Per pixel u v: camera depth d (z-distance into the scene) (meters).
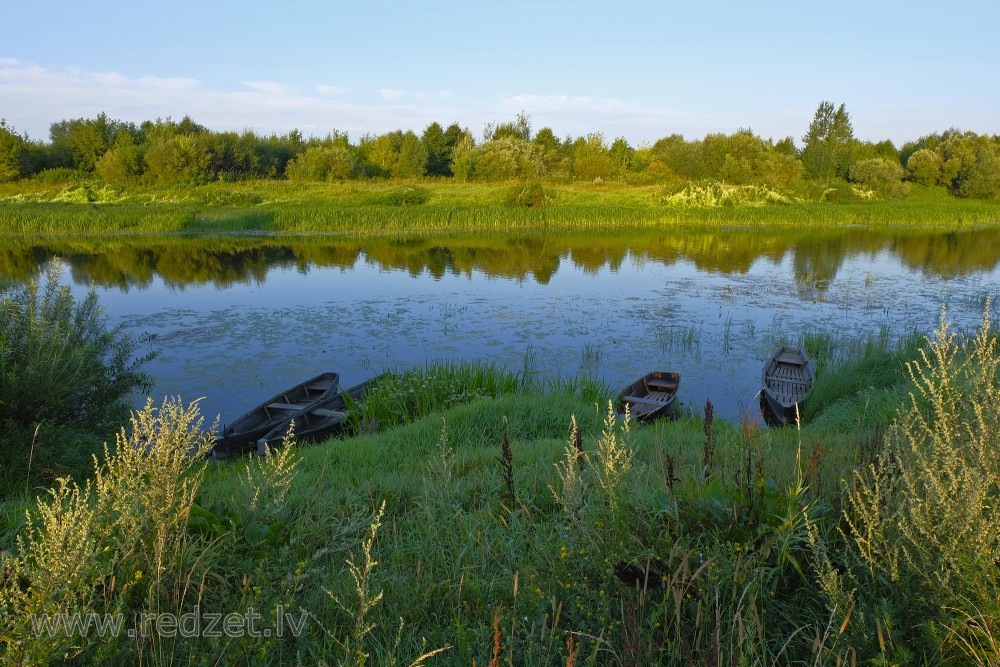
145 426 4.19
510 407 9.98
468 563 4.10
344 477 6.67
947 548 2.94
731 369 14.56
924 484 3.27
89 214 45.28
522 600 3.46
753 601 3.07
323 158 68.19
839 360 14.64
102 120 74.56
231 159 69.62
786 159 73.19
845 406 10.38
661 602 3.35
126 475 3.84
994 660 2.66
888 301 22.17
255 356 15.39
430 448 8.38
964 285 25.44
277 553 4.07
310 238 41.94
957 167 75.81
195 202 55.97
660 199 59.34
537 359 15.38
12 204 55.97
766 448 6.53
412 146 72.62
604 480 4.29
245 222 46.12
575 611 3.39
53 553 3.07
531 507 5.11
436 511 5.03
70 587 3.05
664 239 42.28
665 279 27.00
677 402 12.32
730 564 3.45
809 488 4.24
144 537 3.65
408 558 4.27
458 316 19.84
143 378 9.59
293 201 58.12
